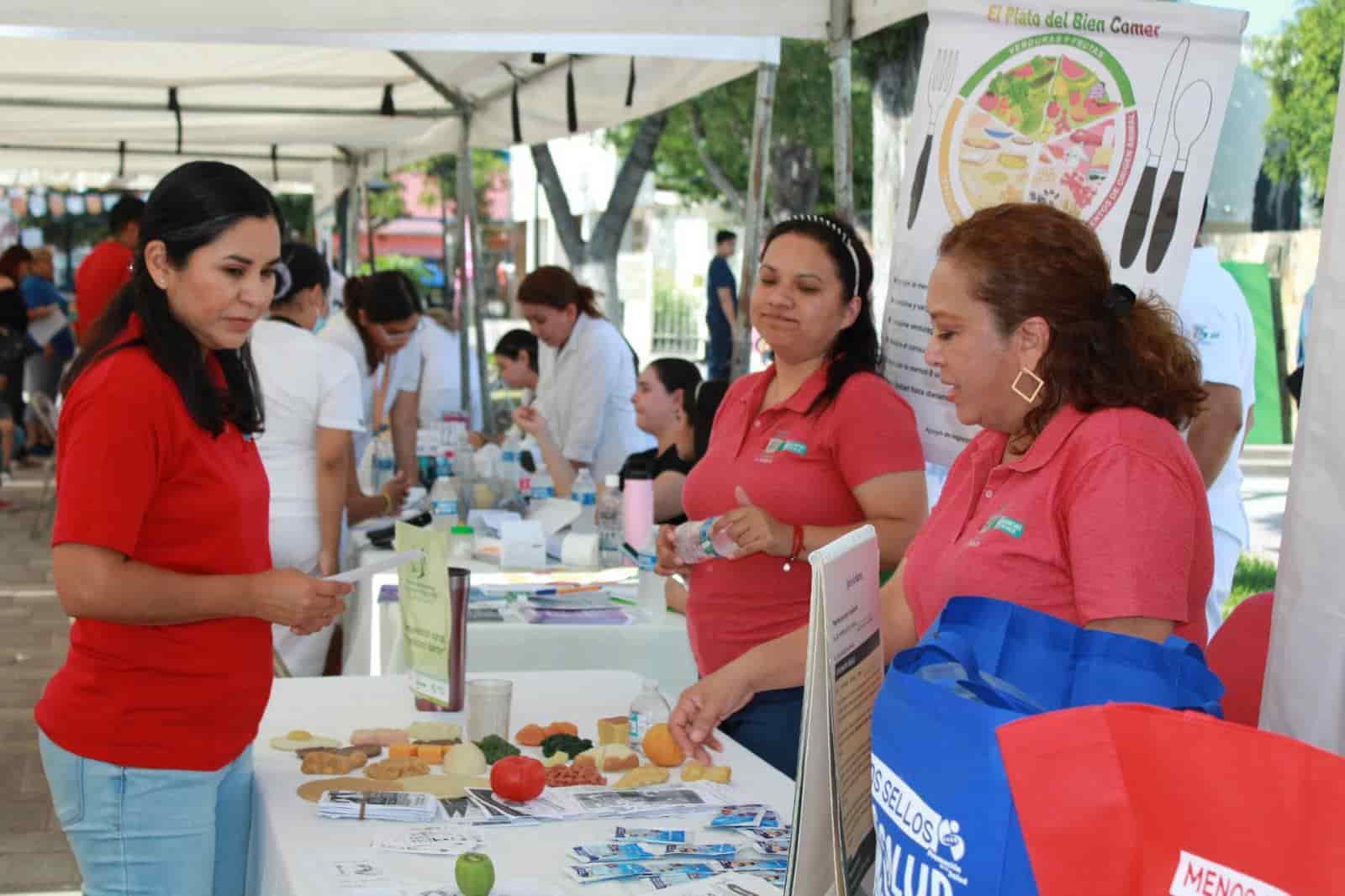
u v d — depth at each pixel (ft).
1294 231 29.32
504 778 5.88
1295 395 11.80
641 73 18.25
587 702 7.72
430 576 7.25
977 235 5.23
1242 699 6.45
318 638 12.68
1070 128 8.81
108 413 5.40
